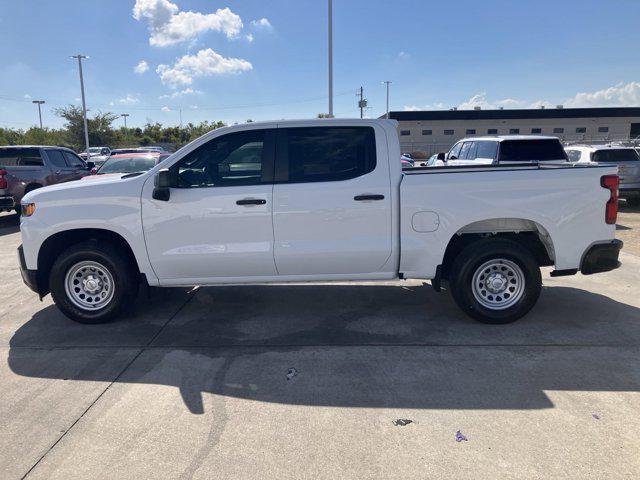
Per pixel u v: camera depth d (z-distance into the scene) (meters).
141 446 3.15
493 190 4.85
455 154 13.75
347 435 3.23
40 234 5.05
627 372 4.03
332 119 4.96
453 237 5.25
